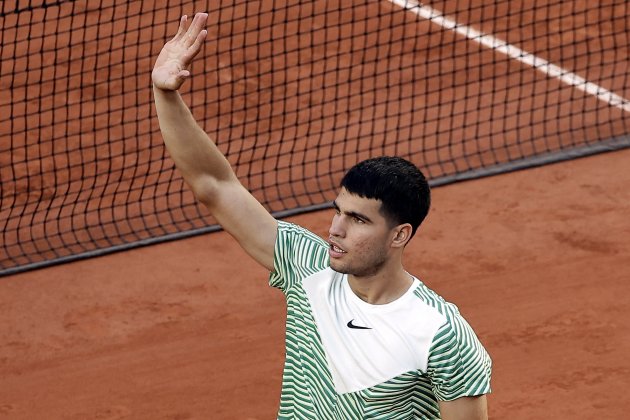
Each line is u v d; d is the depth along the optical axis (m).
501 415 25.17
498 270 31.25
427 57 45.69
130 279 31.08
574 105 42.00
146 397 26.22
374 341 14.36
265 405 25.94
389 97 43.12
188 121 15.27
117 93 43.59
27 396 26.31
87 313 29.50
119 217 35.09
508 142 39.41
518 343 27.84
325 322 14.75
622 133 39.53
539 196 35.19
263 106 42.59
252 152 39.38
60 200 36.25
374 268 14.20
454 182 36.09
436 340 14.06
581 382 26.27
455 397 14.27
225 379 26.84
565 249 32.22
